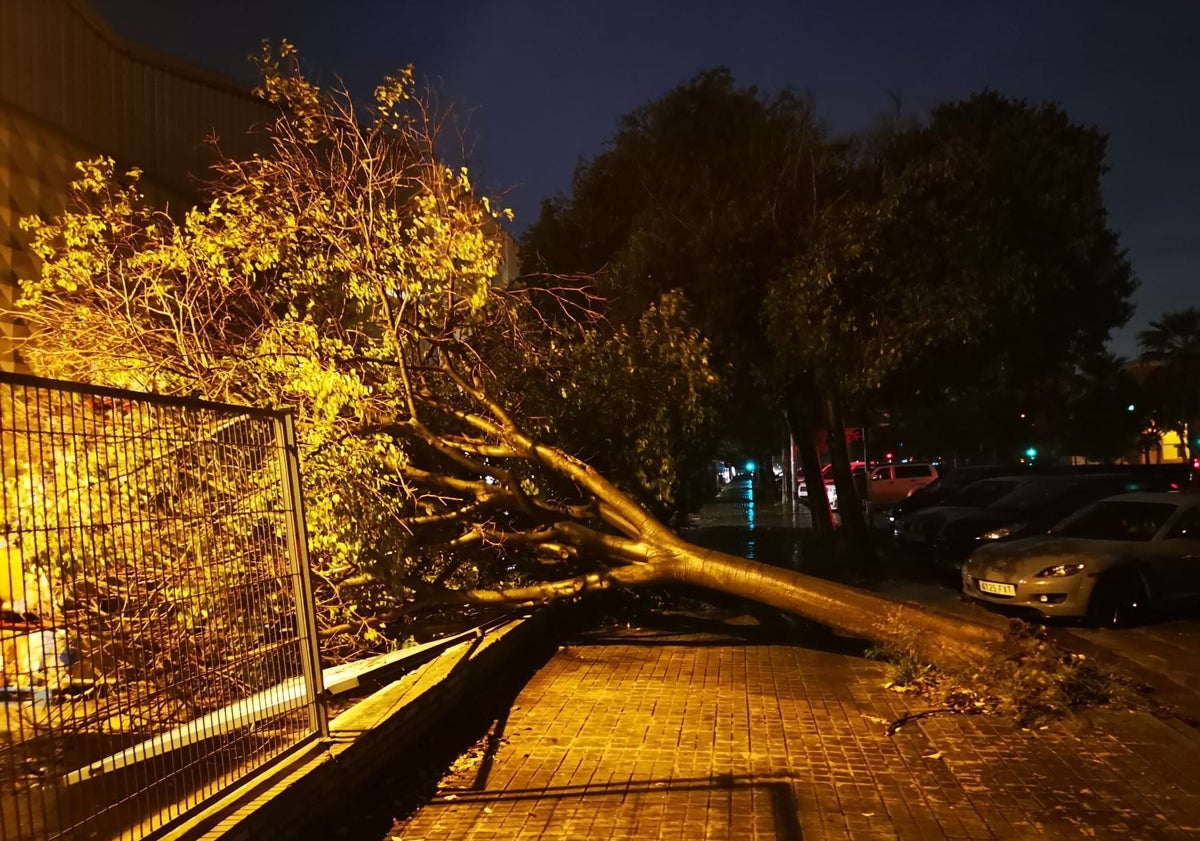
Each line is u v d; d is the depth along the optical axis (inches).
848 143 652.1
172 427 200.1
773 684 326.0
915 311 554.3
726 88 722.2
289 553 224.5
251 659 210.8
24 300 335.3
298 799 187.0
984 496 721.0
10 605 163.2
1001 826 199.2
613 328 462.3
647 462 431.5
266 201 364.8
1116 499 474.6
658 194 697.0
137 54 455.8
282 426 228.5
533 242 775.1
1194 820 201.8
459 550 382.6
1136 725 271.3
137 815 166.1
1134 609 430.3
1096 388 1987.0
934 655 319.6
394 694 256.2
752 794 219.1
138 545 194.4
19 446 161.2
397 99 358.6
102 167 407.5
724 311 613.3
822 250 562.6
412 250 347.3
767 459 2230.6
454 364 400.8
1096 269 677.9
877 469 1352.1
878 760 243.3
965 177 584.7
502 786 225.8
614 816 206.7
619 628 439.2
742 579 352.5
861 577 604.1
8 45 368.2
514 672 341.1
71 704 173.5
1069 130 657.0
